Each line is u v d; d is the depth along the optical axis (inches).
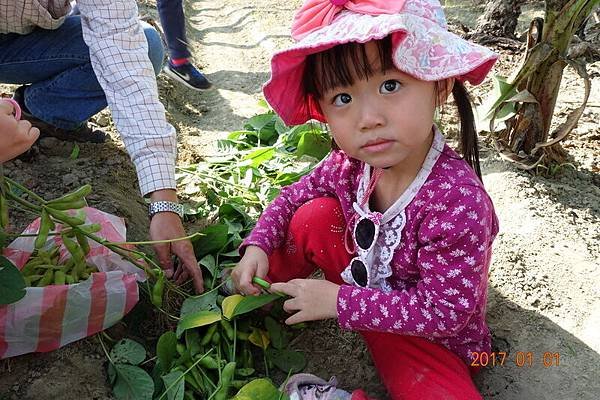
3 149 23.0
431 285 24.1
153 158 29.0
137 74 30.4
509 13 61.5
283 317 30.6
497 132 42.2
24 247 28.4
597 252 33.5
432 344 25.7
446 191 23.5
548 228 34.9
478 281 23.8
